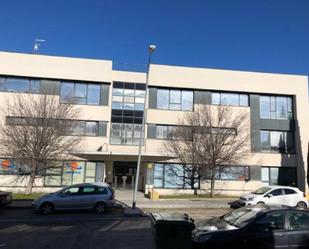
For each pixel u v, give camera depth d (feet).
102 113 109.60
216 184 112.27
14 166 100.53
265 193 73.15
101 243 39.09
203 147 105.09
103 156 107.34
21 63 107.86
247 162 114.83
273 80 121.39
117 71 113.09
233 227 30.07
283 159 118.32
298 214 30.50
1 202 68.59
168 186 110.32
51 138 94.02
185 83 116.26
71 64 110.11
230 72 119.34
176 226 25.03
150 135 111.65
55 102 99.66
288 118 121.80
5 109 98.58
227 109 111.45
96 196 67.00
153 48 72.59
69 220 58.49
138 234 45.09
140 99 113.19
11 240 40.98
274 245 28.96
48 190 102.06
